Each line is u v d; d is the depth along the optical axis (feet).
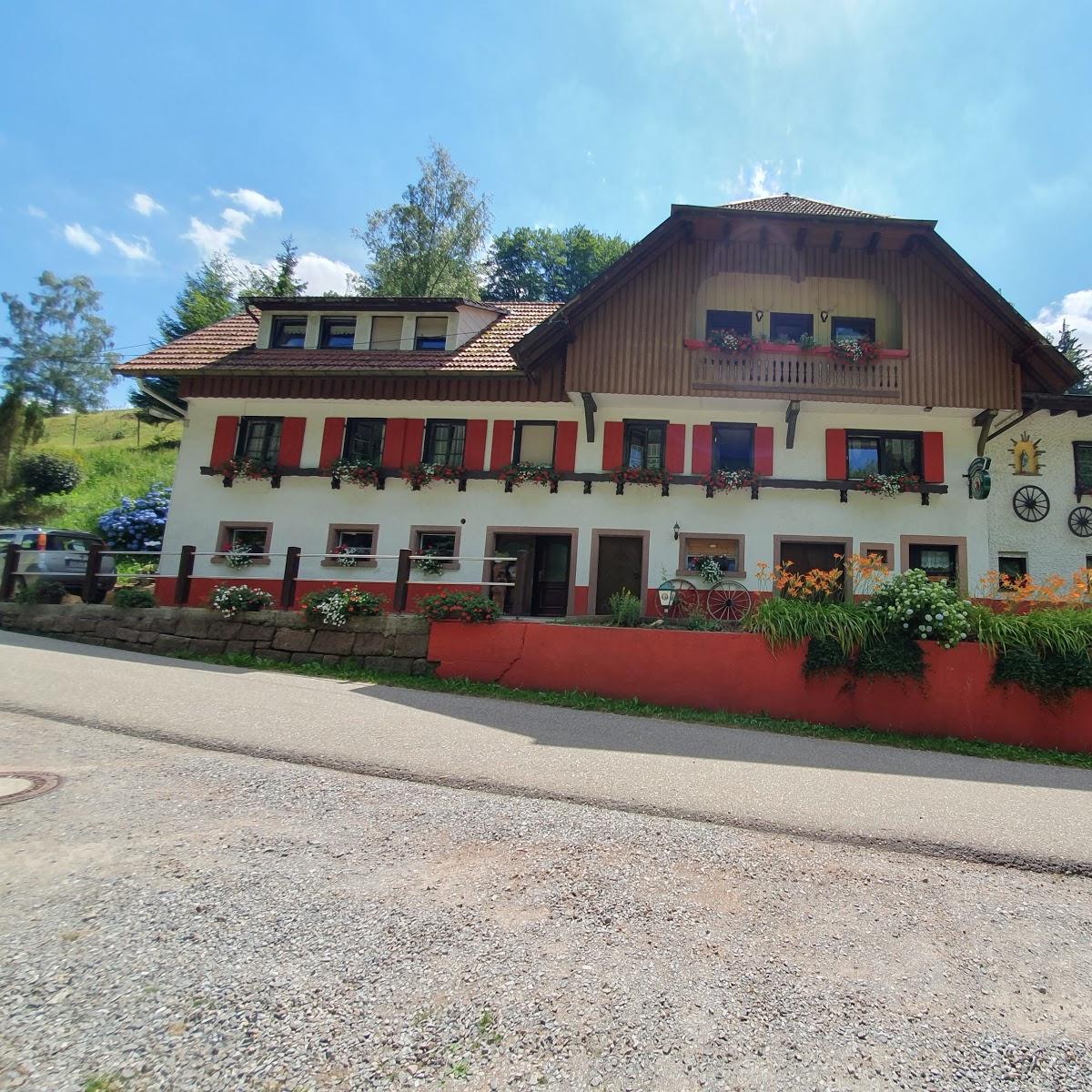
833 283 43.47
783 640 26.09
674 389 41.34
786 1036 6.84
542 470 44.45
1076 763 21.89
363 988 7.29
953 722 24.70
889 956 8.59
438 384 45.83
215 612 33.40
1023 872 11.59
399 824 12.19
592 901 9.62
